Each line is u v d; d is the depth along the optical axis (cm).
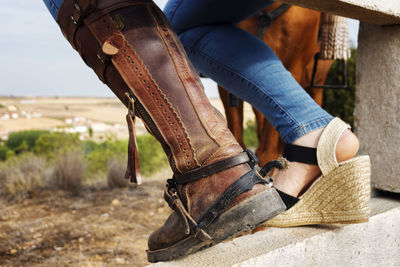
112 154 661
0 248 286
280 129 115
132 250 283
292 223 113
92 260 264
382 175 145
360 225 118
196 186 86
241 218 83
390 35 137
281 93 112
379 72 142
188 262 92
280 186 115
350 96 695
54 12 93
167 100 85
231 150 86
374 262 125
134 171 84
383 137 143
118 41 83
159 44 85
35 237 312
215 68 122
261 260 94
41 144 757
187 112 85
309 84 270
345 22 220
